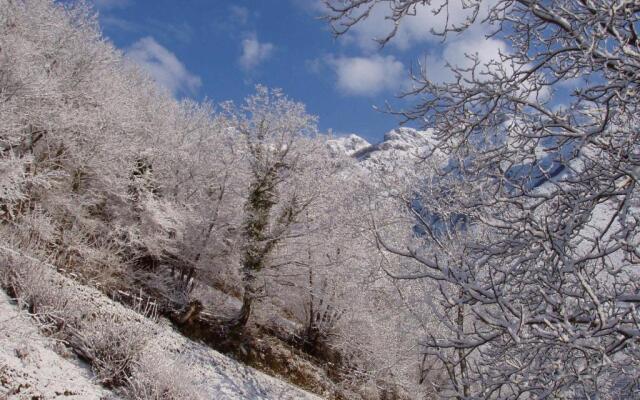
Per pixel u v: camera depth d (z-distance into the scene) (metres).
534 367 3.79
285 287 22.52
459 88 4.63
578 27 4.28
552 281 3.91
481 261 4.10
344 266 20.62
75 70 18.64
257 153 21.86
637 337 3.36
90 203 17.58
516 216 4.71
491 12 4.43
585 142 4.19
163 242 20.70
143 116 22.84
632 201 4.13
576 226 4.17
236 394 14.20
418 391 15.04
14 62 14.73
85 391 9.16
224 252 21.83
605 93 4.27
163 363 10.98
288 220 21.73
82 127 17.31
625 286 4.46
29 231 13.58
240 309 23.70
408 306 6.70
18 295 10.62
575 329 3.36
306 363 21.69
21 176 12.20
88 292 13.44
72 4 19.61
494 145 5.08
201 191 22.45
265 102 22.30
